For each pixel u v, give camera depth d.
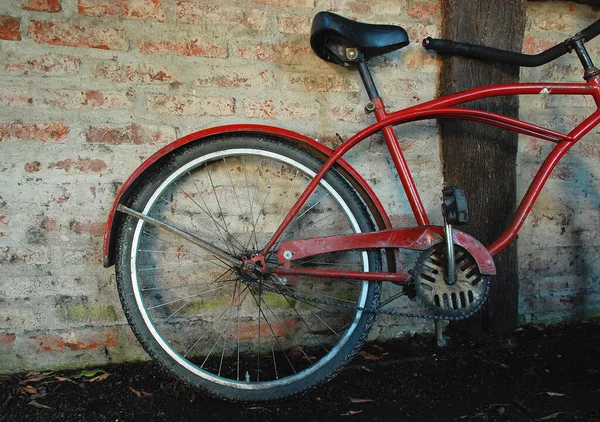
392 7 2.05
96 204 1.87
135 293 1.74
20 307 1.86
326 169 1.78
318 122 2.02
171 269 1.96
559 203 2.29
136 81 1.86
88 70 1.83
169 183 1.78
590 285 2.37
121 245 1.73
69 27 1.80
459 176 2.10
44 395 1.74
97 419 1.63
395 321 2.15
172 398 1.76
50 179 1.83
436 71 2.11
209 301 2.00
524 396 1.77
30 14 1.77
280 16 1.95
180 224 1.96
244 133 1.80
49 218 1.84
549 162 1.88
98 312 1.91
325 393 1.80
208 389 1.72
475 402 1.74
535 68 2.21
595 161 2.32
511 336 2.19
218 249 1.73
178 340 1.98
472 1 2.04
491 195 2.13
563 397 1.76
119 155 1.87
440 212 2.15
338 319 2.10
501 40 2.08
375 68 2.05
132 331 1.76
